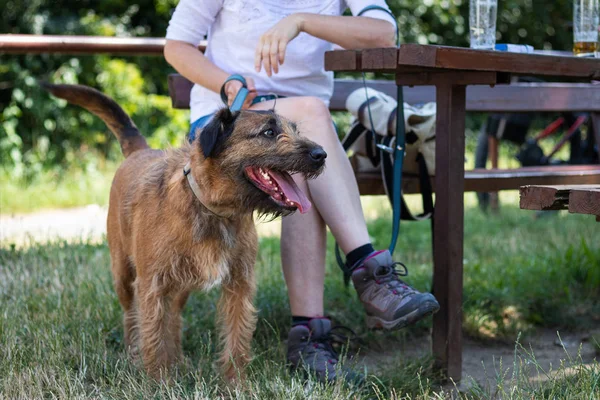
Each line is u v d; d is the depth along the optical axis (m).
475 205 8.66
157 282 2.91
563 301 4.30
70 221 7.50
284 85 3.54
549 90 4.91
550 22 14.57
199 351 3.40
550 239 6.07
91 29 11.36
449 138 3.09
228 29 3.53
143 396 2.72
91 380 3.06
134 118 11.16
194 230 2.81
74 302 3.84
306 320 3.23
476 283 4.47
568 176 4.36
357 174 3.94
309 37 3.54
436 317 3.22
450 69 3.04
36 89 10.64
